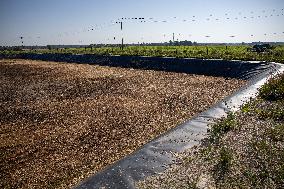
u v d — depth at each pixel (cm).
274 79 1905
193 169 759
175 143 951
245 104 1410
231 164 768
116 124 1403
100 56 5334
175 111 1627
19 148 1148
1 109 1792
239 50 6372
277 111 1233
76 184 770
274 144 898
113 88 2462
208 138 984
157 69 3975
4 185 870
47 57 6731
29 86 2706
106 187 699
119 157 1012
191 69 3638
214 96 2017
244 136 977
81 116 1574
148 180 716
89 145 1144
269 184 674
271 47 6625
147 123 1404
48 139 1232
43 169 957
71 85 2700
